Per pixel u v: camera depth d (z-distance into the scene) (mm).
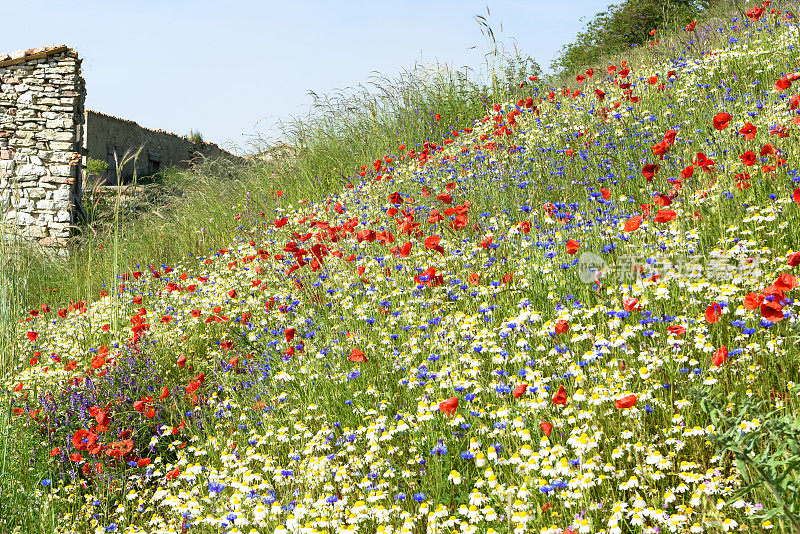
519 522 2807
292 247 5711
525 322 4309
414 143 11484
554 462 3115
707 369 3471
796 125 6000
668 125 7730
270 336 5789
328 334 5188
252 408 4688
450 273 5633
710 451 2988
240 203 11898
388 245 6656
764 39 9180
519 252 5645
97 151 26719
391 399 4145
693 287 4004
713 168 5797
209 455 4395
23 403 5301
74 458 4570
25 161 16172
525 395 3682
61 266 11242
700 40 10953
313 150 12492
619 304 4152
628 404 2959
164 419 5094
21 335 7184
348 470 3660
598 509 2844
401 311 5168
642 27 22094
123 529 3943
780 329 3373
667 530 2670
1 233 8188
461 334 4426
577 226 5684
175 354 6148
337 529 3145
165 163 32656
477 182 7656
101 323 7457
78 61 16594
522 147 8305
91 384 5445
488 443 3502
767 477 2193
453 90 12383
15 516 4133
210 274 8734
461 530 2969
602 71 12562
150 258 10617
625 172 6777
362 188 9453
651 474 2934
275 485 3779
